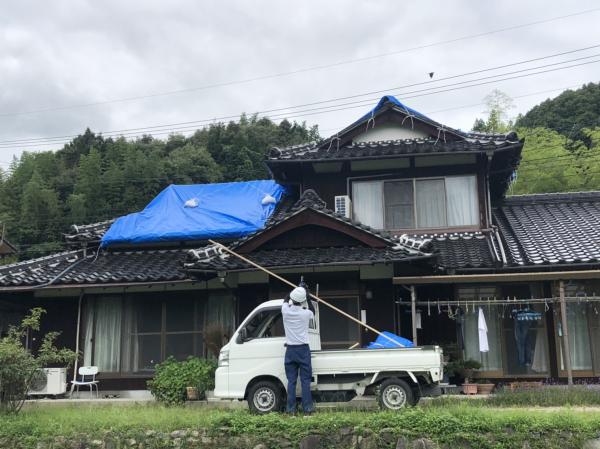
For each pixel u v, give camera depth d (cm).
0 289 1384
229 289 1395
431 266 1252
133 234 1567
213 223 1573
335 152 1529
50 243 3462
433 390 943
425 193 1546
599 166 2595
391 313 1251
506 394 1040
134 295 1447
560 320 1300
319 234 1289
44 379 1334
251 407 966
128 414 981
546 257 1268
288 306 942
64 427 913
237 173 4434
